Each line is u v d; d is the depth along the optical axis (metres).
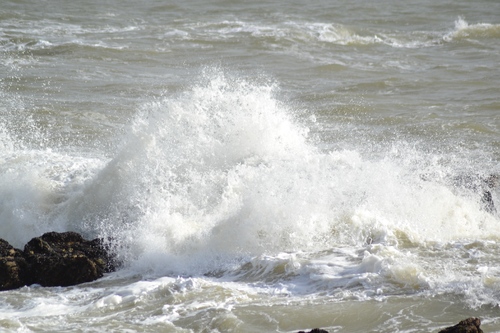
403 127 46.97
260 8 101.62
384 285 23.44
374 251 26.14
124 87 56.84
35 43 72.00
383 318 21.45
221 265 26.73
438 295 22.61
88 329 21.11
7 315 22.42
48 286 25.45
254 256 27.02
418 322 21.06
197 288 23.89
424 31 89.25
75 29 82.00
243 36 80.31
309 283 24.23
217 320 21.53
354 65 68.88
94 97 53.50
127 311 22.53
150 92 55.50
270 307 22.44
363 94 56.34
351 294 23.09
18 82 57.25
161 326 21.27
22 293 24.70
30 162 37.19
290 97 55.22
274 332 20.91
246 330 21.00
